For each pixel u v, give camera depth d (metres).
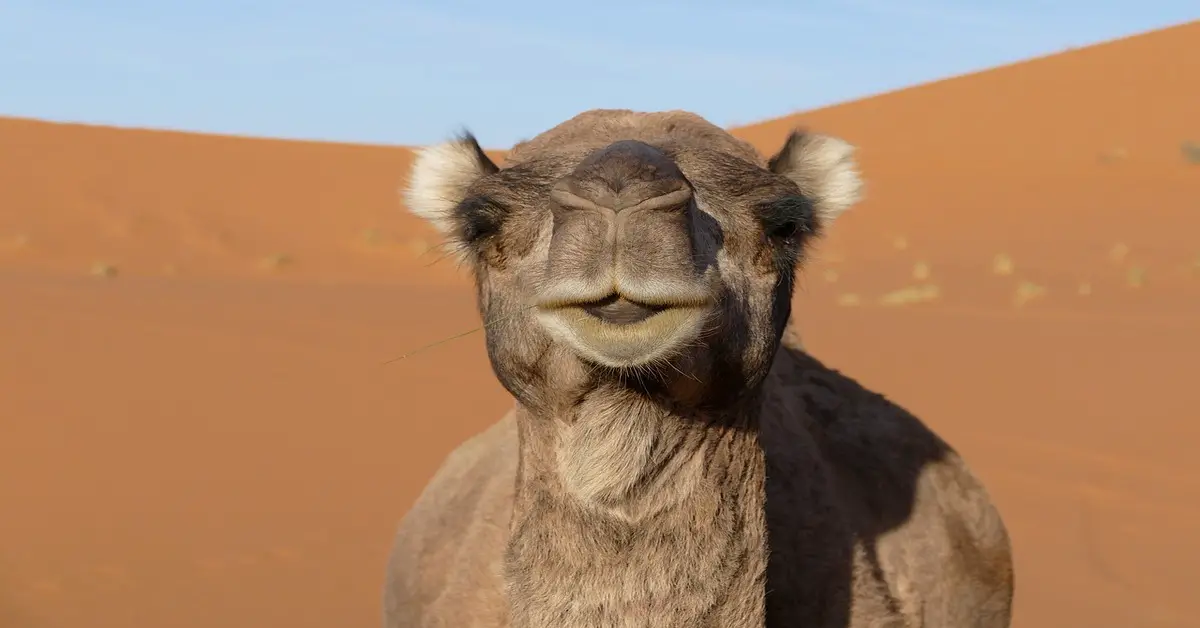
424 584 5.13
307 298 30.73
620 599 3.79
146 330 22.92
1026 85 56.69
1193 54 55.62
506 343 3.81
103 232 42.06
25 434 15.38
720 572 3.88
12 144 49.81
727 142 4.17
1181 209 39.44
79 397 17.33
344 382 19.31
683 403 3.78
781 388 5.29
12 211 42.50
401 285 36.91
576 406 3.77
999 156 49.25
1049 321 24.55
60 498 13.26
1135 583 11.02
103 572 11.44
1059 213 40.69
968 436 15.46
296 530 12.77
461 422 17.16
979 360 20.36
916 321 24.89
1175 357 20.22
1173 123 49.16
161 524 12.72
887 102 60.34
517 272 3.77
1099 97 53.50
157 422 16.41
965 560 5.55
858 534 4.90
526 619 3.87
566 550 3.82
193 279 35.59
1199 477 13.83
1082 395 17.67
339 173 53.41
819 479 4.81
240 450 15.40
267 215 46.69
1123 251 33.94
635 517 3.79
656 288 3.20
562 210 3.28
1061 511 12.78
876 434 5.61
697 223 3.66
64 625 10.34
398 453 15.58
